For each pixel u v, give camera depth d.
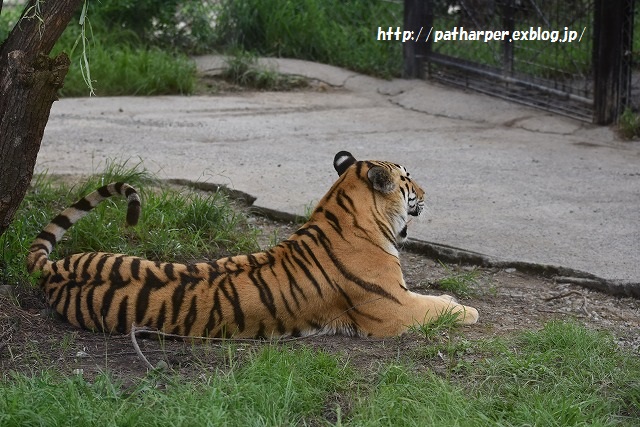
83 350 8.16
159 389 7.43
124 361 7.97
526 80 18.75
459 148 15.98
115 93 19.73
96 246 10.45
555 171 14.59
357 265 8.60
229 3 23.05
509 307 9.80
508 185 13.83
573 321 9.03
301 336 8.60
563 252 11.09
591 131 17.02
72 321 8.55
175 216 11.46
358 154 15.45
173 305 8.30
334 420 7.12
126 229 11.04
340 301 8.59
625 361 8.20
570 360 8.12
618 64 16.86
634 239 11.54
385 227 8.86
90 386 7.21
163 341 8.21
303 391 7.30
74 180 13.17
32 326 8.58
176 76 20.03
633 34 17.58
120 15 22.12
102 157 14.77
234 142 16.09
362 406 7.09
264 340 8.44
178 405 6.83
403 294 8.78
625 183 13.95
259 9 22.86
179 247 10.70
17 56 8.20
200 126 17.22
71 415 6.66
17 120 8.41
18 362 7.93
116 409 6.82
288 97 20.12
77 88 19.44
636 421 7.20
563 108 18.06
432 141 16.48
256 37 22.94
